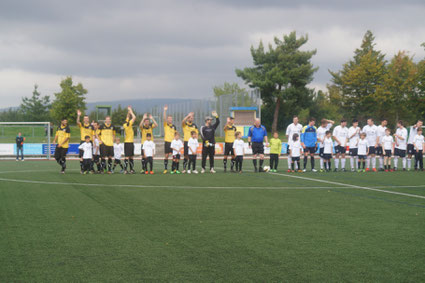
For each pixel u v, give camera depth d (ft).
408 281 13.32
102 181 42.29
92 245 17.61
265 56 186.50
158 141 142.72
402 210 25.73
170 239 18.57
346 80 181.37
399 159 83.87
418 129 57.00
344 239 18.56
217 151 107.76
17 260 15.56
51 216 23.79
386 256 15.97
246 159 89.15
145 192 33.96
